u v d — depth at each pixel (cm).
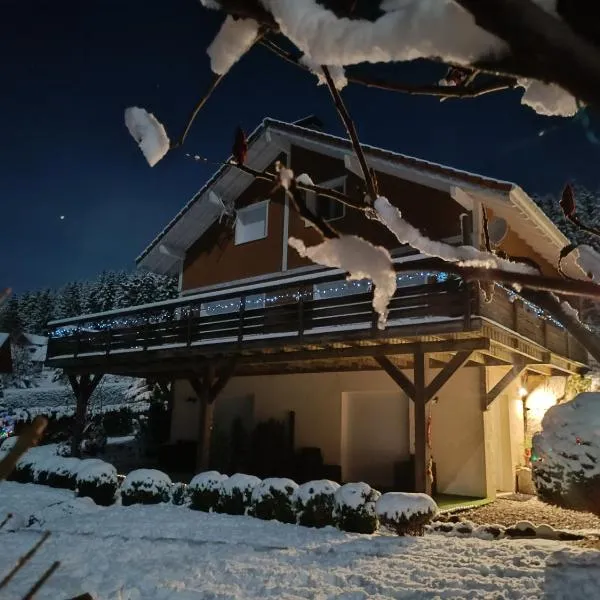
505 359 1124
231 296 1205
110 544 700
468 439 1152
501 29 64
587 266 169
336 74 122
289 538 725
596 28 63
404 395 1228
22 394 3416
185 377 1600
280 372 1407
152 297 4903
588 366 1433
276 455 1323
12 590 516
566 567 557
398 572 567
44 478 1235
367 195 135
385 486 1208
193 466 1509
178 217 1584
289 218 1417
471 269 106
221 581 550
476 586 517
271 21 83
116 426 2284
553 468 843
